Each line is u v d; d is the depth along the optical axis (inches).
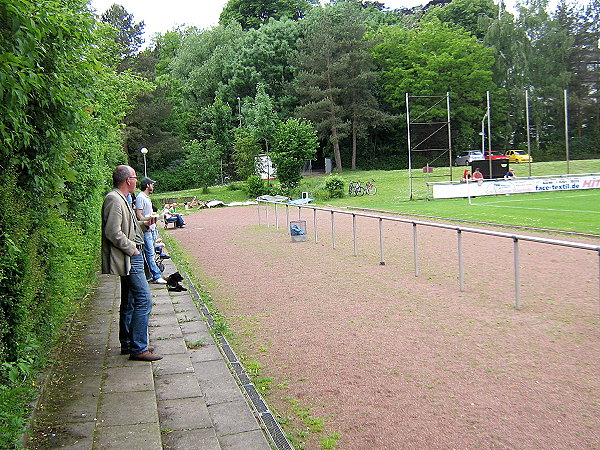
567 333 230.1
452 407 161.5
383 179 1547.7
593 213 739.4
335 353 215.8
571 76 2106.3
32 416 137.6
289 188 1473.9
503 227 635.5
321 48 1855.3
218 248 577.6
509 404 162.2
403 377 187.2
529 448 135.5
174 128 2134.6
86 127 283.4
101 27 452.8
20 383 146.1
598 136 2127.2
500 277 354.3
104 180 546.6
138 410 150.5
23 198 158.7
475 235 577.9
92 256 356.8
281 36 2159.2
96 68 201.2
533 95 2048.5
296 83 1991.9
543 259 415.5
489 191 1142.3
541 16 2124.8
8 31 129.4
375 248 510.6
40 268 175.3
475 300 295.6
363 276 378.0
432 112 1971.0
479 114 2010.3
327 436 145.6
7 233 137.9
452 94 1894.7
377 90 2113.7
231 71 2119.8
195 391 169.6
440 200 1103.6
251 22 2482.8
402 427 149.5
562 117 2126.0
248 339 240.4
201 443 134.0
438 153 2097.7
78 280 271.1
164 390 170.4
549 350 209.8
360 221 789.2
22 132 151.3
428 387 177.5
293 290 342.6
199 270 439.8
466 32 2134.6
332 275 387.2
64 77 181.0
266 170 1686.8
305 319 270.5
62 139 191.9
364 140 2133.4
